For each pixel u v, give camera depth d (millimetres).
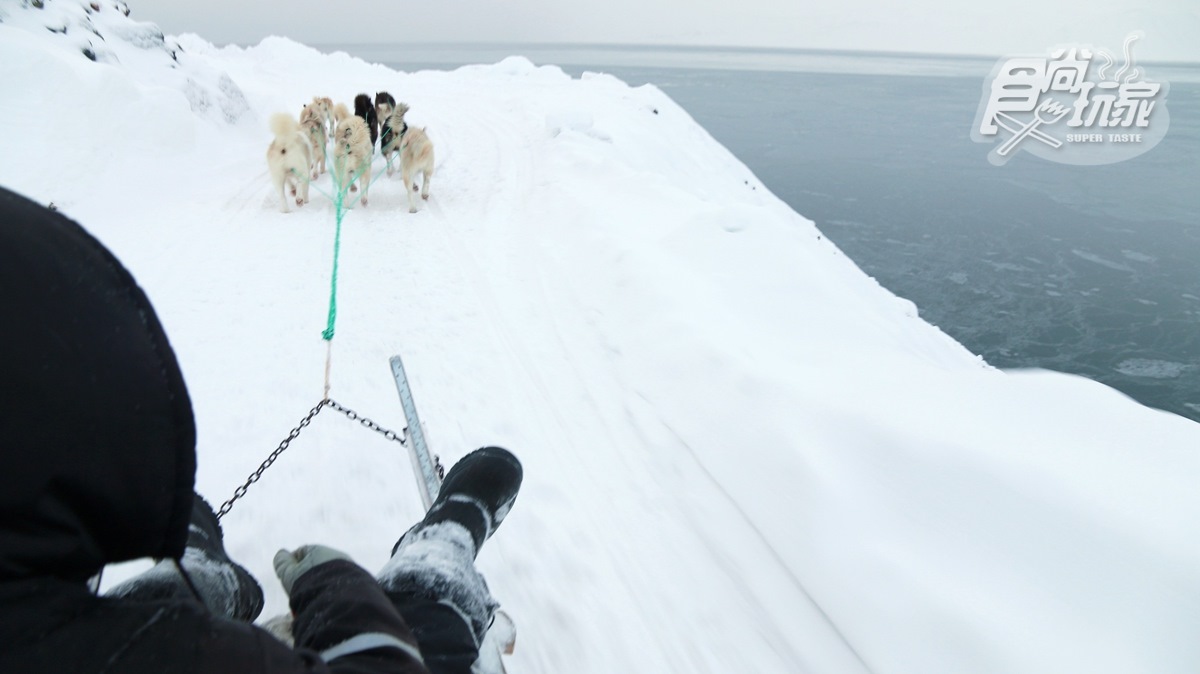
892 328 5082
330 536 2463
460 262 5230
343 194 6590
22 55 6785
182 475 600
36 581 516
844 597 2184
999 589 1975
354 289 4676
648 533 2604
